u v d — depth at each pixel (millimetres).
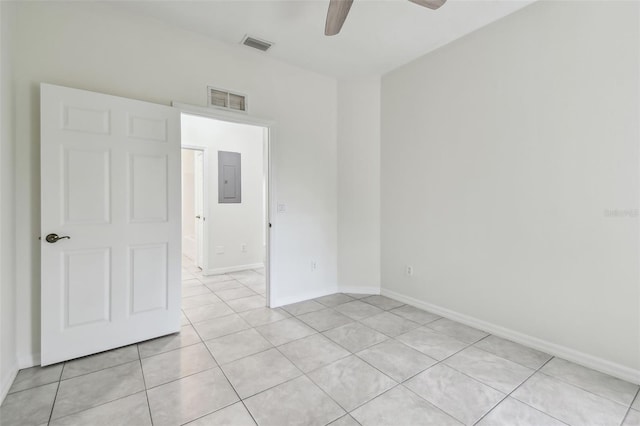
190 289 4000
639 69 1898
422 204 3225
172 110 2584
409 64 3320
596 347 2098
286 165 3387
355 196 3752
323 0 2318
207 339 2549
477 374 2037
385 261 3664
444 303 3049
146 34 2533
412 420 1610
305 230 3559
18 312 2072
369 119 3676
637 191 1921
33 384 1903
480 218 2729
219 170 4805
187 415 1642
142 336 2461
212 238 4742
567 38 2182
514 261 2508
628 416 1642
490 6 2387
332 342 2498
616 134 1987
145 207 2457
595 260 2094
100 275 2275
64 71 2211
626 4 1939
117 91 2408
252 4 2371
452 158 2934
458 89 2867
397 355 2287
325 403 1744
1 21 1815
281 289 3393
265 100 3195
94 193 2236
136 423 1584
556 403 1745
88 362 2166
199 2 2352
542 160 2324
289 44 2965
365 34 2781
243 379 1974
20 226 2078
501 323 2605
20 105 2068
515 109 2469
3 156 1841
